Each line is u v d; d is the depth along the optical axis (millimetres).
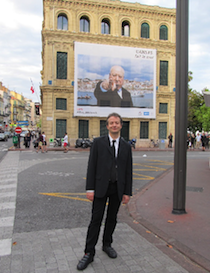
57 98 25984
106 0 26672
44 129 25734
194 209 4992
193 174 9008
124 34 28172
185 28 4594
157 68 28391
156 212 4930
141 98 27250
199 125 40281
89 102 25875
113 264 3041
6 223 4410
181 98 4590
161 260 3137
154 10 27922
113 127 3025
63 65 26047
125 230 4137
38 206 5457
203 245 3475
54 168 10891
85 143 24391
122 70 26609
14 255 3238
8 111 96062
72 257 3193
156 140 28484
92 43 25828
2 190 6859
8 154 18125
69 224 4391
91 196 2992
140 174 9766
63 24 26172
